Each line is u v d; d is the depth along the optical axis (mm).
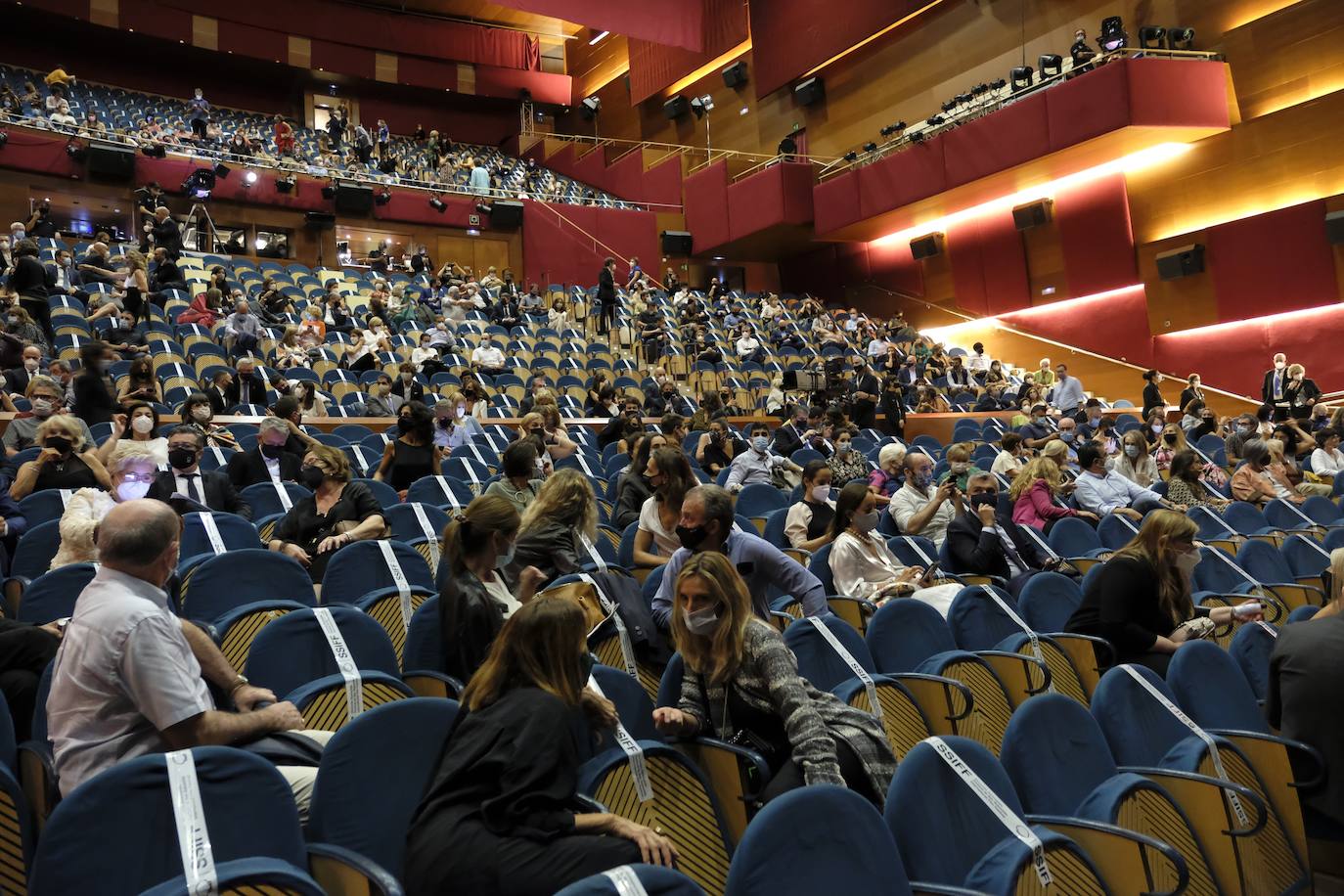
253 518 5125
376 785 2188
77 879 1728
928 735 3201
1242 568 5582
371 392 9883
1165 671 3775
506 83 26188
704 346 15734
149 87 23188
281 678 2762
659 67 23906
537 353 14492
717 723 2660
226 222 17297
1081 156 15680
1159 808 2582
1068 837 2332
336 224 18438
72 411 7105
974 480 5301
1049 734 2691
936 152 17266
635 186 22500
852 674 3326
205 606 3322
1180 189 15461
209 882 1633
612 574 3434
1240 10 14695
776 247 21484
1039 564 5324
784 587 3473
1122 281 16188
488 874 1976
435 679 2895
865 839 1934
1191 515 6824
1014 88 15969
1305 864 2938
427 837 2027
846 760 2494
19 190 15469
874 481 6512
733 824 2531
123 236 16297
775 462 7383
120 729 2193
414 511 5074
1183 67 14539
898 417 11617
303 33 23656
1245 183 14680
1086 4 16219
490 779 2102
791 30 20891
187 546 4129
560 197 21500
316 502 4676
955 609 4035
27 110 17312
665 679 2869
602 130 26422
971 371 16547
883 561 4688
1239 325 14836
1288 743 2984
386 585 3781
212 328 11523
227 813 1872
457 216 19469
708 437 7680
